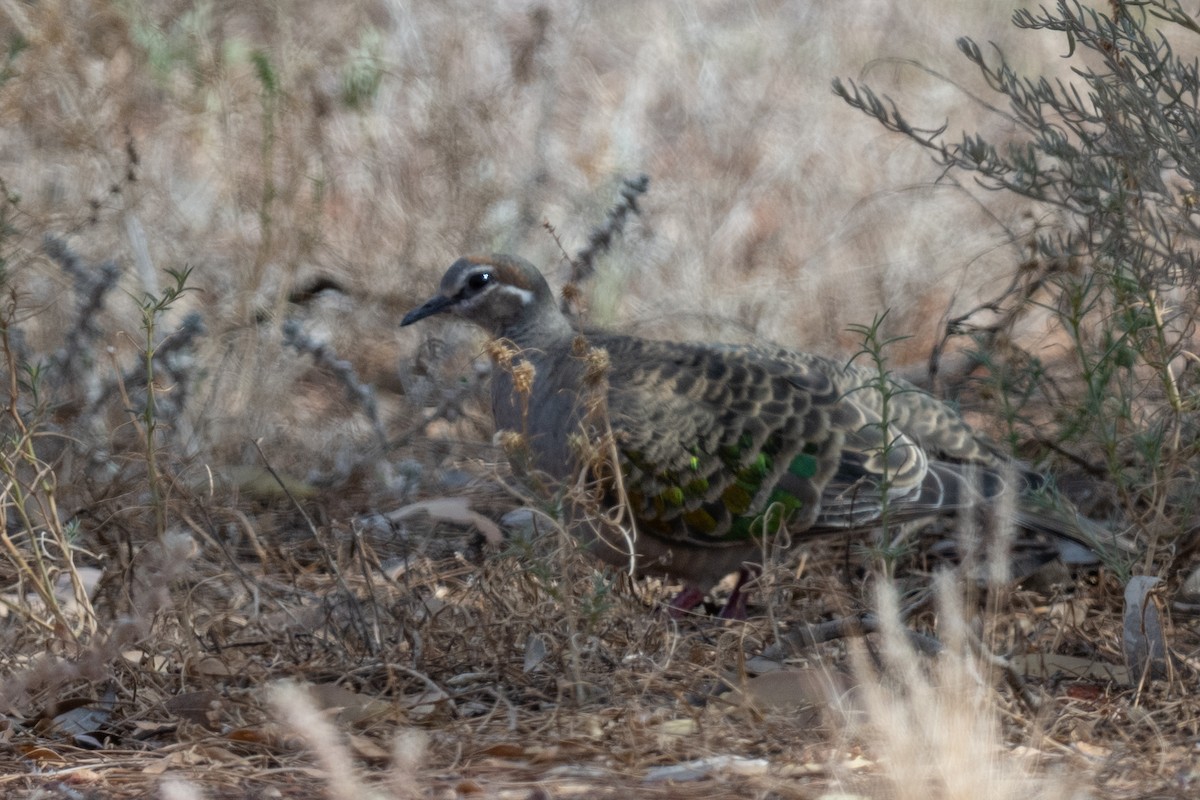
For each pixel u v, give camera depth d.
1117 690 9.43
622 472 11.07
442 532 12.82
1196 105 11.02
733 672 9.45
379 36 17.05
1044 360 14.77
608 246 14.82
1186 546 10.59
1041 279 12.08
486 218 16.17
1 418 11.82
